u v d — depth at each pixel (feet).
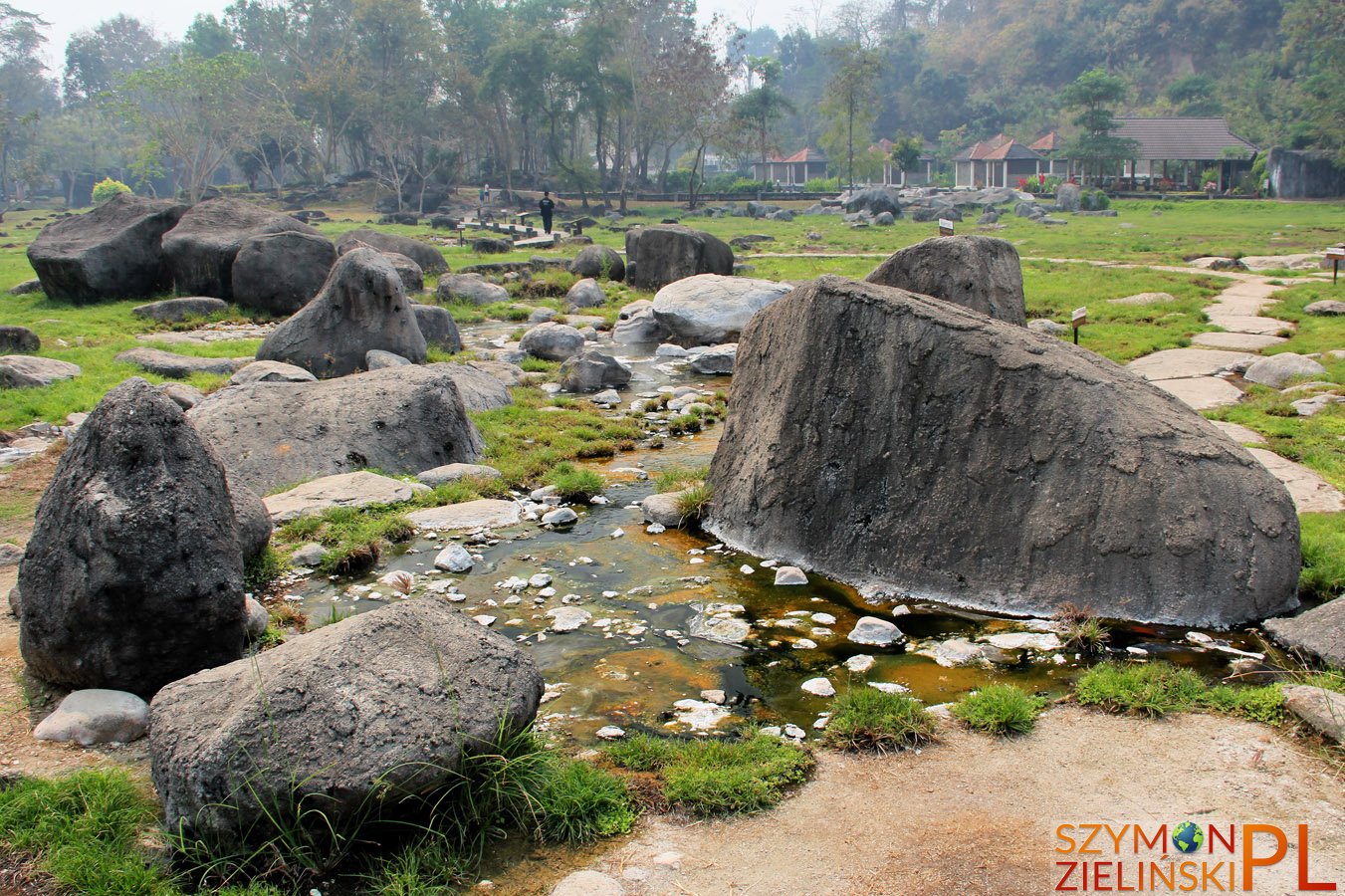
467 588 23.86
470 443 34.58
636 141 257.96
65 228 79.56
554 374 51.31
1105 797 14.64
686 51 225.15
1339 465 29.84
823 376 24.91
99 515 17.37
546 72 234.58
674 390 46.96
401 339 46.62
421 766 13.38
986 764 15.69
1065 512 21.54
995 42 429.79
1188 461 21.24
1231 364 45.60
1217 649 19.53
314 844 13.10
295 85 259.60
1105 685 17.63
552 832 14.23
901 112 410.72
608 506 30.12
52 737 16.56
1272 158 220.02
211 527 18.24
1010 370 22.45
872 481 23.89
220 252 74.79
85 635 17.53
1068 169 278.26
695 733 17.13
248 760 12.89
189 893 12.97
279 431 31.99
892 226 168.76
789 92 455.22
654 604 22.85
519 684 15.02
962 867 13.14
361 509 28.55
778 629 21.40
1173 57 390.21
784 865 13.35
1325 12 231.71
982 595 22.07
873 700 17.06
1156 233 133.39
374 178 274.36
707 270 81.92
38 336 55.98
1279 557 20.90
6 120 298.15
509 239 141.79
